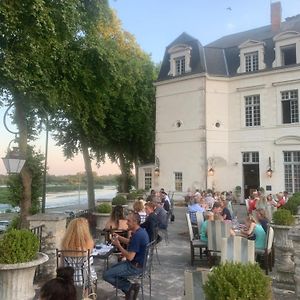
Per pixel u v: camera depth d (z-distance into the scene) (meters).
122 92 22.94
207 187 25.47
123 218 8.28
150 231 8.68
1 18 9.95
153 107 30.42
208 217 8.93
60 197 52.25
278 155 24.67
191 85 26.58
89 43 14.57
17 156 8.03
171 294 6.50
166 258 9.28
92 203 25.14
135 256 6.02
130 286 5.96
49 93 12.85
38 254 5.36
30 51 11.06
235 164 26.12
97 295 6.40
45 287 3.04
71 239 5.54
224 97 26.64
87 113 15.85
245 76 25.92
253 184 25.72
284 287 6.68
